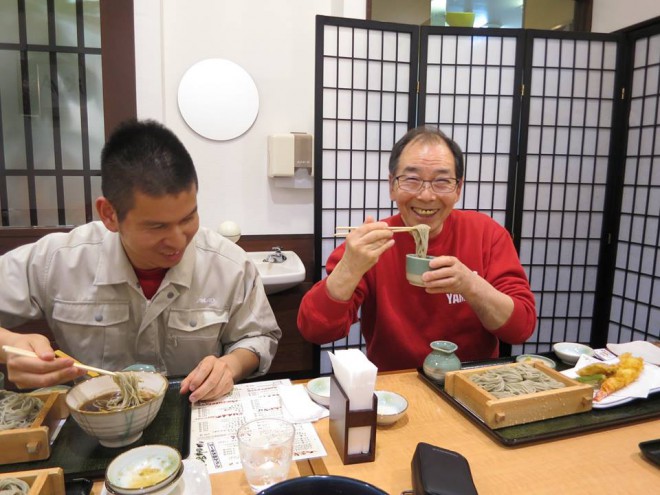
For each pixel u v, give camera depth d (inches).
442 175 60.9
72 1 98.8
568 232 123.3
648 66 113.3
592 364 51.8
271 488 27.6
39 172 102.4
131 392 40.0
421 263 53.4
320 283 59.6
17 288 54.3
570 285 126.1
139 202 41.3
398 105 112.2
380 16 122.1
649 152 114.7
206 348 58.6
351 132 110.4
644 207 116.8
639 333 119.2
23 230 102.1
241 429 37.7
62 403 41.9
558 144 118.3
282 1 114.3
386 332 67.4
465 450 39.4
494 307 58.4
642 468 37.1
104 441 37.5
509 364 52.2
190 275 56.3
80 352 56.3
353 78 108.3
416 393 50.2
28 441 36.0
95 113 103.5
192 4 109.3
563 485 34.9
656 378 50.4
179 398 47.0
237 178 117.7
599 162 122.0
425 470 32.4
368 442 38.0
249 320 60.3
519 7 129.5
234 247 61.9
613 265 126.2
